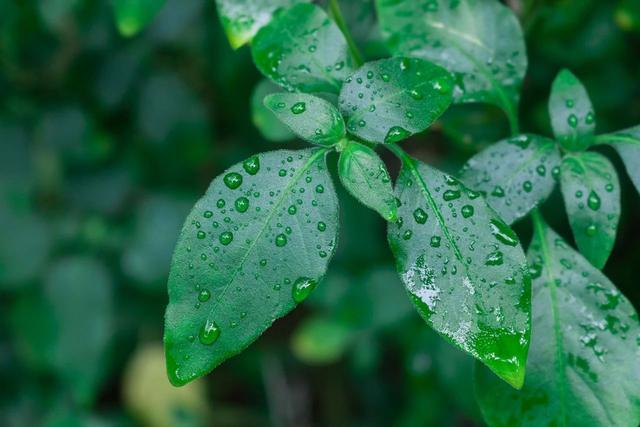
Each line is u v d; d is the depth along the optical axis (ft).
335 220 1.28
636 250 1.72
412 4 1.44
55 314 2.25
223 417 2.79
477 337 1.27
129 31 1.51
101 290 2.27
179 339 1.26
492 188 1.37
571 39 1.79
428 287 1.28
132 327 2.51
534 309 1.37
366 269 2.05
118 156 2.36
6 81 2.28
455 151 1.88
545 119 1.79
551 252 1.38
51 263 2.28
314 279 1.27
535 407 1.35
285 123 1.32
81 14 2.22
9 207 2.27
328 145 1.32
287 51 1.38
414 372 1.97
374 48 1.59
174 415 2.57
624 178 1.82
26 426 2.34
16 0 2.17
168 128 2.34
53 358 2.24
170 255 2.32
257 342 2.74
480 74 1.43
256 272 1.27
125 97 2.31
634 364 1.35
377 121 1.32
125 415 2.59
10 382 2.37
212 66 2.29
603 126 1.81
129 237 2.33
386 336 2.34
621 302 1.36
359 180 1.30
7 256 2.25
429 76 1.32
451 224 1.29
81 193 2.36
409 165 1.31
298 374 2.77
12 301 2.39
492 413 1.36
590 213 1.37
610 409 1.34
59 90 2.32
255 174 1.28
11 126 2.30
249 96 2.25
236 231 1.27
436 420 2.12
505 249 1.28
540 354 1.36
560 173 1.38
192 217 1.27
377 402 2.65
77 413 2.35
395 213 1.29
